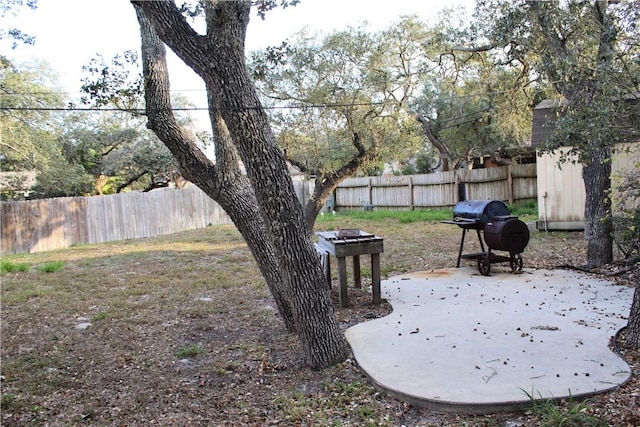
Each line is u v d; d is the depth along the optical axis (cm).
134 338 508
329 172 1123
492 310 503
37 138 1470
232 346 466
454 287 623
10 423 327
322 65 998
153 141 1978
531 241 980
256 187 377
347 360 396
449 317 485
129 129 1930
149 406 344
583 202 1048
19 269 970
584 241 935
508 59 887
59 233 1378
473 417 293
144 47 438
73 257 1152
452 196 1738
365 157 1098
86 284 806
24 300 702
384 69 1020
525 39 692
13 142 1413
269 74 990
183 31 357
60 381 400
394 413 306
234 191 459
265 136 372
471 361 363
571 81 450
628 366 339
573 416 271
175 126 445
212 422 313
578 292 563
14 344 502
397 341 420
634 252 711
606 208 679
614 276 638
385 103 1016
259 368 404
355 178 2011
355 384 350
